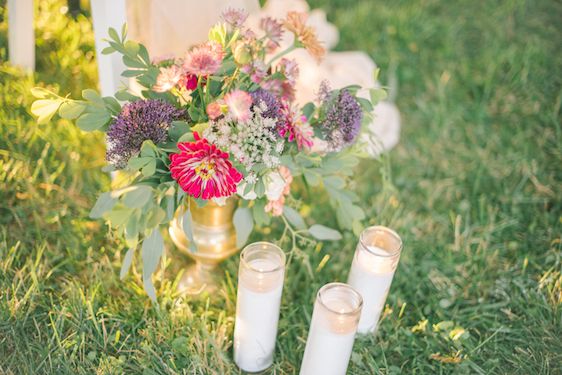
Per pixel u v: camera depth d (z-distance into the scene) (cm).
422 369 158
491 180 220
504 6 302
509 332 169
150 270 126
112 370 146
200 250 152
